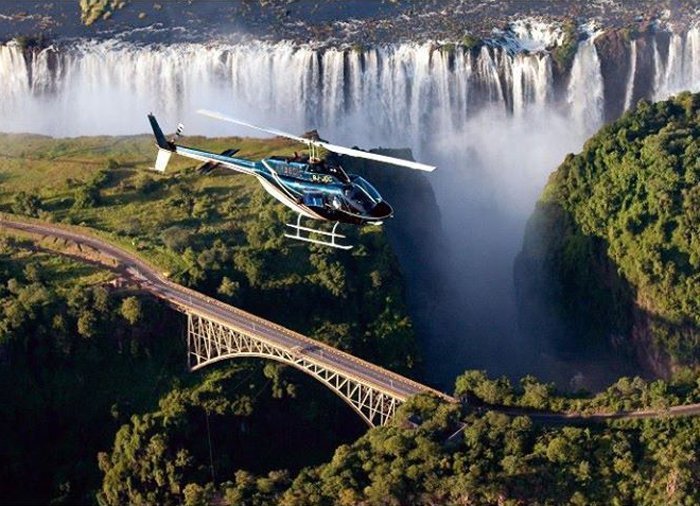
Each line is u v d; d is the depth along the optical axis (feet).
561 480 561.02
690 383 609.83
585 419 597.11
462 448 576.20
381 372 629.92
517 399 609.83
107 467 634.02
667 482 558.15
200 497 592.60
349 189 520.42
